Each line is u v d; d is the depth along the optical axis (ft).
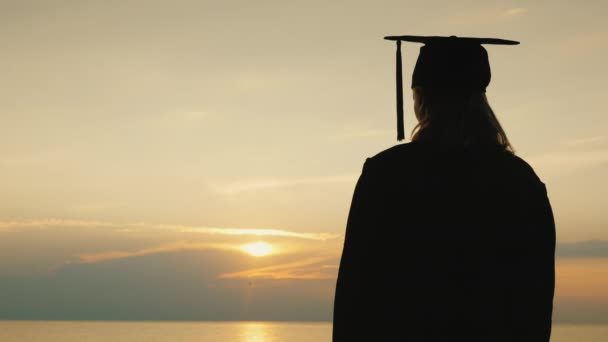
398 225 7.14
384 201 7.20
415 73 7.96
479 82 7.79
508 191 7.27
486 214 7.18
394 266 7.10
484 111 7.68
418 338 6.97
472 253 7.11
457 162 7.27
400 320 7.00
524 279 7.21
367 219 7.20
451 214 7.14
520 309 7.14
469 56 7.89
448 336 6.97
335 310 7.20
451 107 7.63
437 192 7.17
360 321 7.10
